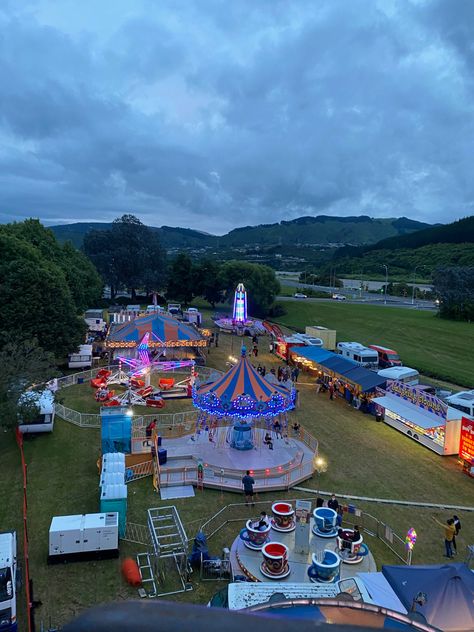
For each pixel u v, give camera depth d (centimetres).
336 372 4106
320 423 3472
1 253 4700
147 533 2052
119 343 4700
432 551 2003
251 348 5919
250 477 2383
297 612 517
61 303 4478
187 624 120
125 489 2066
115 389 4003
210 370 4738
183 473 2541
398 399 3509
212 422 3139
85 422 3238
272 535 2028
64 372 4541
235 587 1352
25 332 4150
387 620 506
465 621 1296
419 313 8800
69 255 7531
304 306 9581
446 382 4931
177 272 9975
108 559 1867
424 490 2541
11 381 2709
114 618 123
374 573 1492
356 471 2731
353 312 8931
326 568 1669
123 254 9944
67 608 1608
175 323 5109
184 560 1847
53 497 2295
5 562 1562
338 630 136
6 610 1468
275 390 2892
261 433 3133
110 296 11019
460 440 2831
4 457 2714
